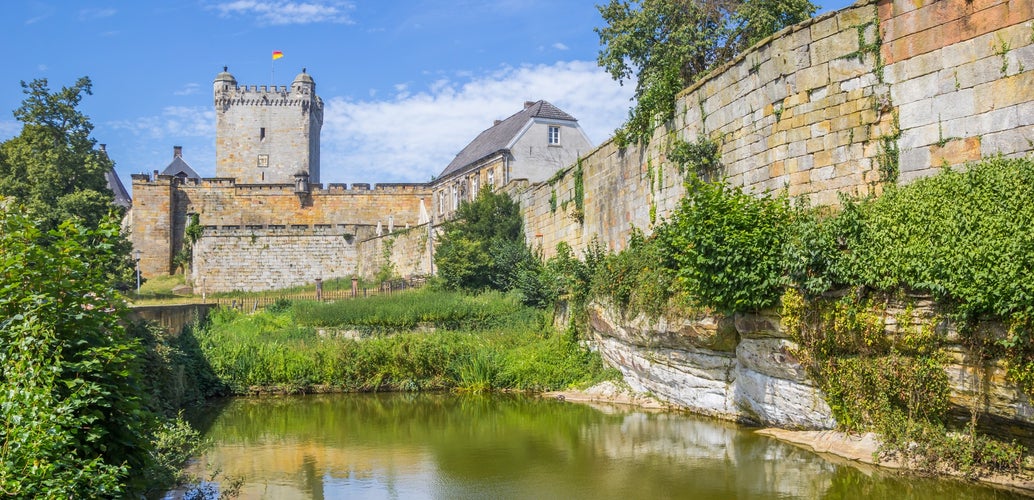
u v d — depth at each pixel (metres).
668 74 21.05
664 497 12.17
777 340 14.19
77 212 37.75
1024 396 10.37
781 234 13.53
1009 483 11.09
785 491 12.01
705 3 30.12
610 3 31.50
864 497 11.43
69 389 8.30
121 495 8.45
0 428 7.35
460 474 14.14
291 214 67.12
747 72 16.62
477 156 56.31
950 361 11.20
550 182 32.62
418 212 68.44
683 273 15.03
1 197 9.24
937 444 11.73
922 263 11.23
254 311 34.12
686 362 17.86
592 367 23.08
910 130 13.01
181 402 21.16
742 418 16.44
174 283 59.38
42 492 7.18
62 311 8.49
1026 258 9.95
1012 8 11.62
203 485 13.39
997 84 11.79
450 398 23.27
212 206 66.25
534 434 17.42
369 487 13.41
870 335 12.09
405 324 30.00
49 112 40.50
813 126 14.62
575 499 12.34
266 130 83.44
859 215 12.50
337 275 56.53
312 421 19.92
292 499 12.68
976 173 11.15
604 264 21.84
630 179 23.70
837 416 13.23
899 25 13.21
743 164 16.86
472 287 35.81
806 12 27.72
